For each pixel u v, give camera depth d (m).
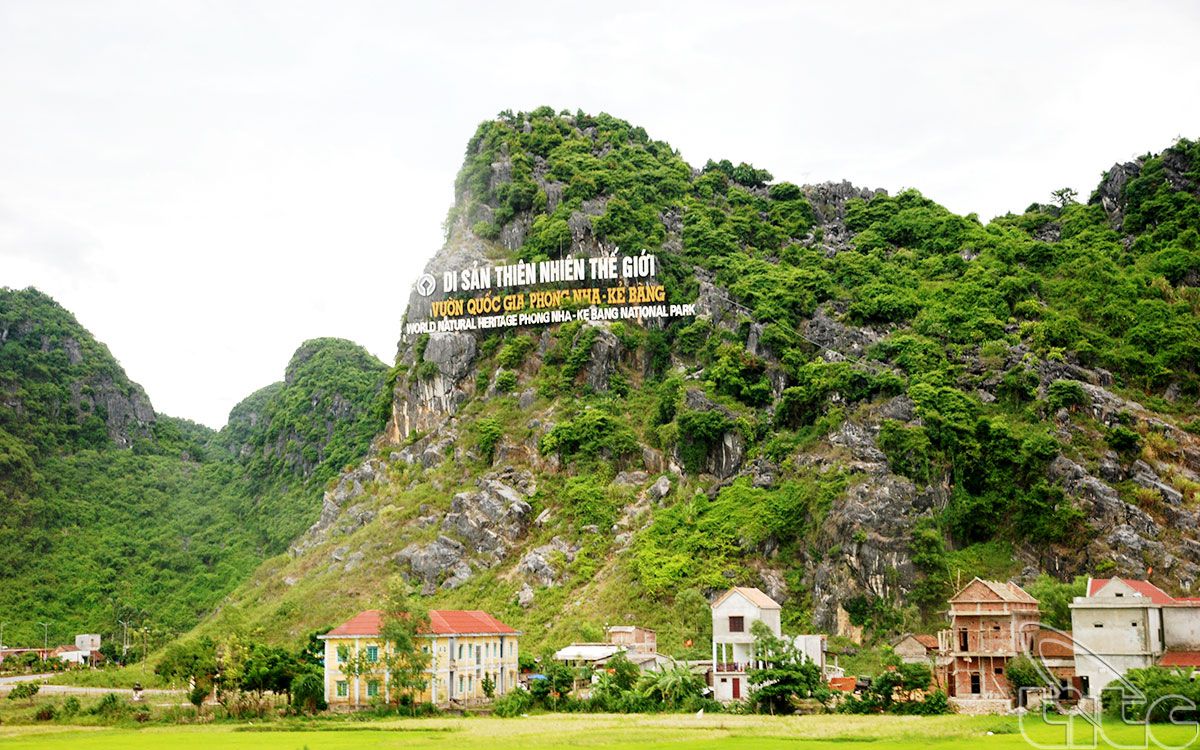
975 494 192.38
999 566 180.75
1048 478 190.12
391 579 149.50
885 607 174.25
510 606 194.00
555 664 151.50
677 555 189.12
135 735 118.44
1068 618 149.62
